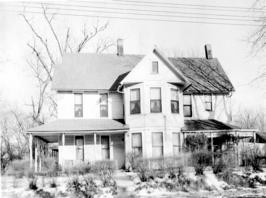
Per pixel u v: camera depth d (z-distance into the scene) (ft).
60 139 89.40
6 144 160.25
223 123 94.89
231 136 88.89
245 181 64.44
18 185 64.75
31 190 60.39
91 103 94.12
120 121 91.86
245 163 79.87
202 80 102.06
